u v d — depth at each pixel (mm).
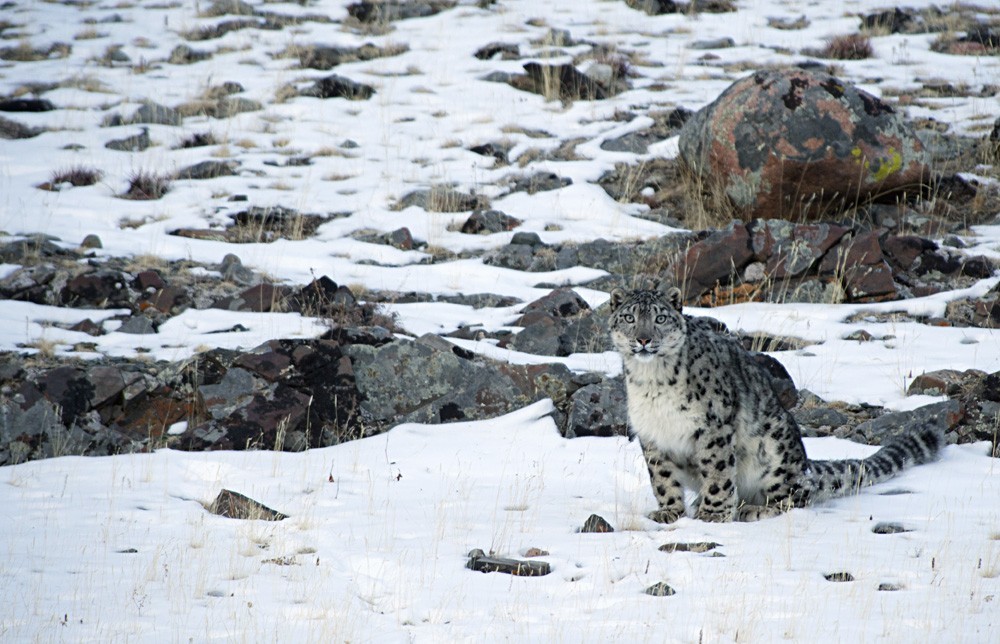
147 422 39219
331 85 86375
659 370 29016
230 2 107562
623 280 54062
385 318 47750
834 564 24531
